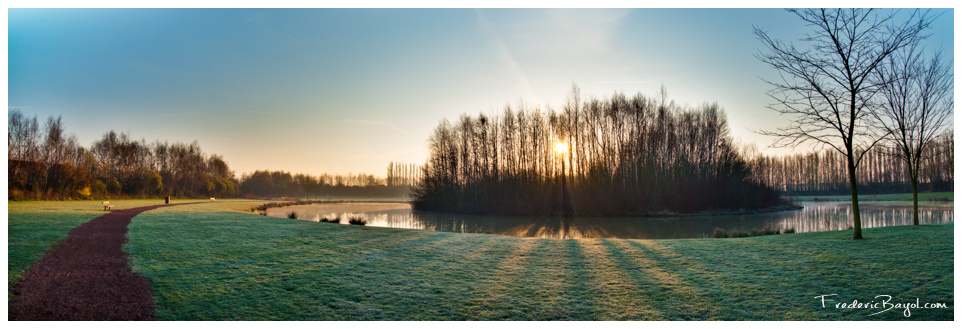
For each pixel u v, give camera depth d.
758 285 8.20
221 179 85.44
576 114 45.69
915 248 10.34
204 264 10.35
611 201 42.16
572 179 44.84
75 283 8.59
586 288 8.36
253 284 8.66
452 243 13.43
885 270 8.64
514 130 48.03
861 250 10.48
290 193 109.94
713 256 10.77
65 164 48.19
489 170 48.47
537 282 8.80
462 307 7.41
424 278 9.12
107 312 7.14
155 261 10.63
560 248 12.34
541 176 45.66
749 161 49.75
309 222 20.61
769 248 11.49
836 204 55.75
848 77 12.09
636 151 43.53
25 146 44.84
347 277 9.19
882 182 86.44
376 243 13.47
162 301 7.69
